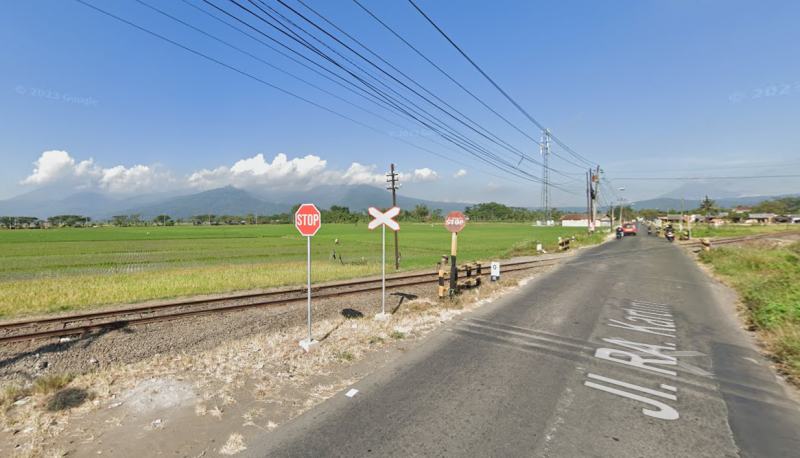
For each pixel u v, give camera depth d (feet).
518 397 14.93
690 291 37.96
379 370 17.72
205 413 13.73
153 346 23.47
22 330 26.20
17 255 96.32
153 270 64.08
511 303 32.32
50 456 11.09
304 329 25.05
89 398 14.83
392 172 70.74
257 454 11.28
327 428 12.71
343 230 274.98
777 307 25.80
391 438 12.10
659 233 183.42
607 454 11.21
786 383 16.31
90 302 35.40
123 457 11.10
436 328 24.75
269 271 58.90
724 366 18.22
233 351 20.35
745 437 12.14
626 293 36.83
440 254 95.76
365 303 34.68
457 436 12.19
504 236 186.70
